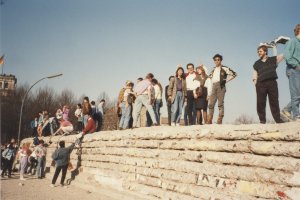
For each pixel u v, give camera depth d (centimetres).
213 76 1015
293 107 684
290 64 683
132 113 1372
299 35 698
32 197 1046
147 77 1242
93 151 1427
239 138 666
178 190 820
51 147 1944
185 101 1183
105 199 1018
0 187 1273
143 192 969
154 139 990
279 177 566
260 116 769
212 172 725
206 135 764
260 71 768
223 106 991
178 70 1159
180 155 852
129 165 1106
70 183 1429
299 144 546
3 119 4850
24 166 1638
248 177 628
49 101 5181
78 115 1891
